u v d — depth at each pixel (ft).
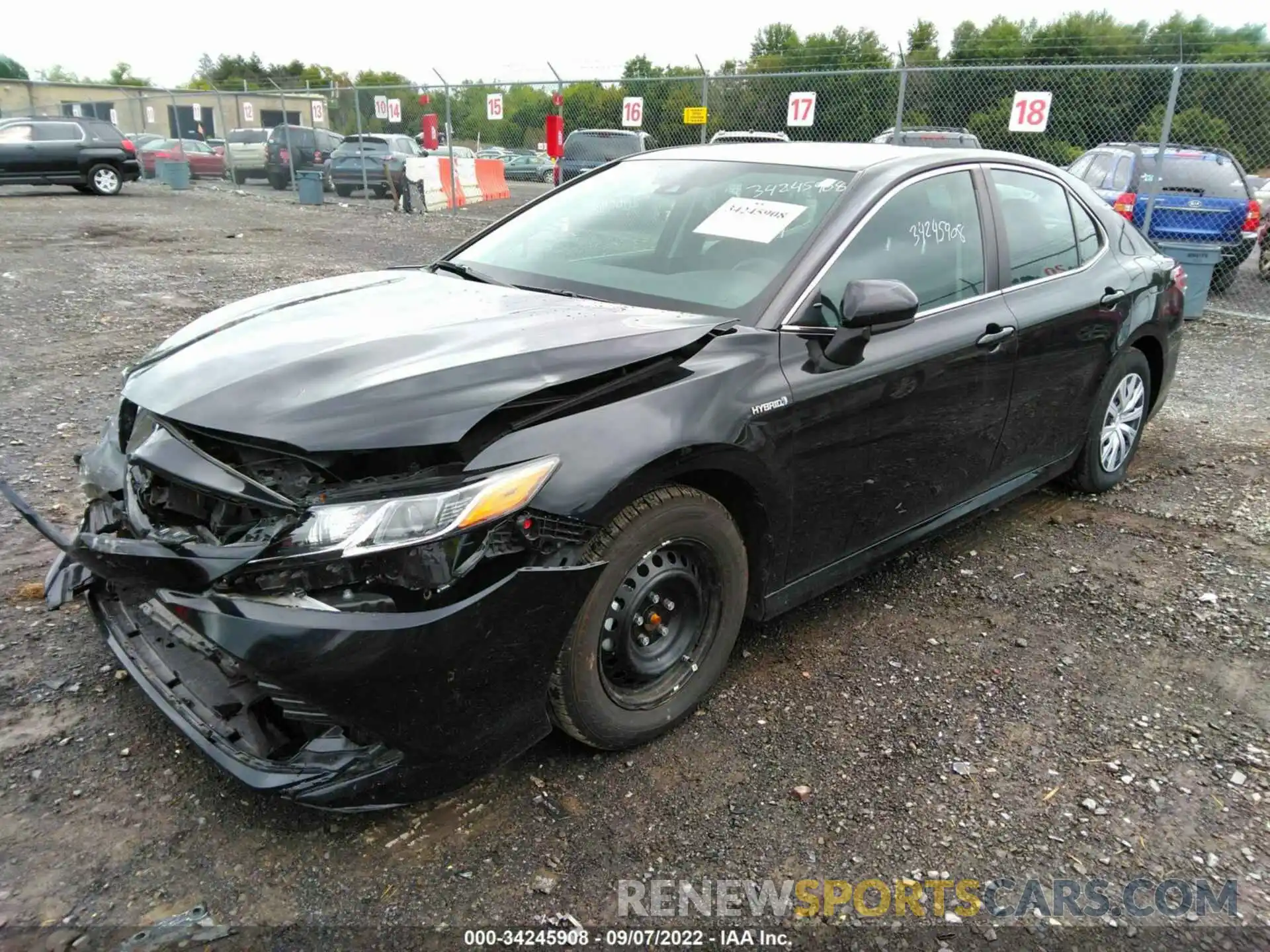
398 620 6.81
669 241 11.02
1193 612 11.84
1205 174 36.76
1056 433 13.69
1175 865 7.69
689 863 7.56
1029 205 13.12
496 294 10.28
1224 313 33.14
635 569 8.33
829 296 9.87
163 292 30.78
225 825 7.73
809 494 9.69
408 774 7.23
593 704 8.21
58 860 7.27
